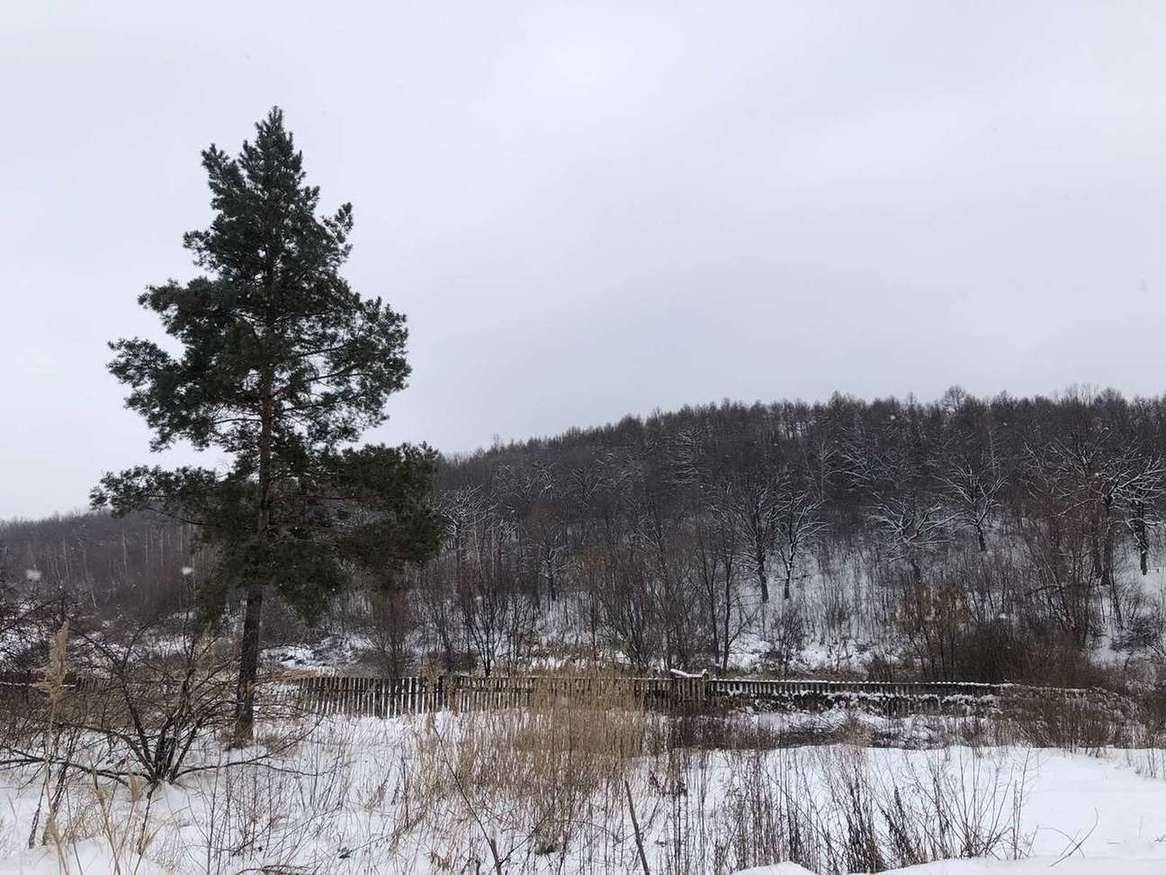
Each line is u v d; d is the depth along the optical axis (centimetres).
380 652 2834
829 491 6050
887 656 3156
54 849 483
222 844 538
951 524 5009
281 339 1281
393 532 1367
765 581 4594
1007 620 2977
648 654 2508
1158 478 4531
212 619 1130
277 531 1337
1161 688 1839
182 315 1291
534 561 4388
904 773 931
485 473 6869
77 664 735
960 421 6831
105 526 7062
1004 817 700
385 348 1394
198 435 1295
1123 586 3844
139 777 682
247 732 785
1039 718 1505
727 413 8212
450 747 771
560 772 723
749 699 1895
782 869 406
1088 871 378
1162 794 825
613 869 548
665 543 4384
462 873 509
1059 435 5769
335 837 586
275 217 1359
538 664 1007
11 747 656
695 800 757
